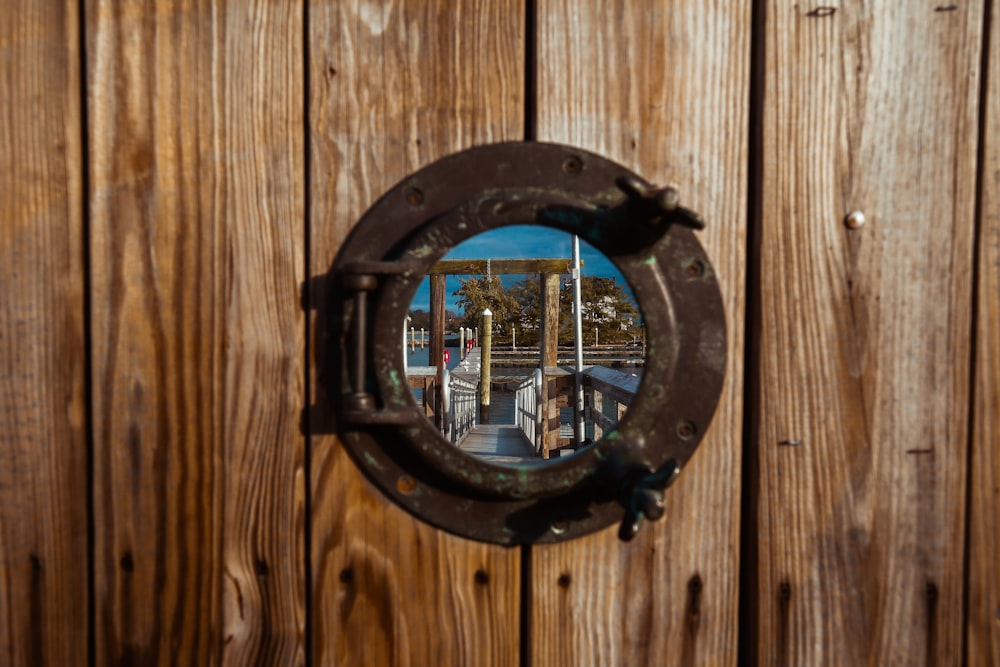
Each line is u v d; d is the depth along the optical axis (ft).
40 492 2.77
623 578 2.78
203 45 2.69
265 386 2.72
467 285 109.81
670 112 2.72
